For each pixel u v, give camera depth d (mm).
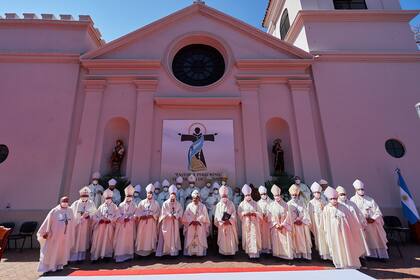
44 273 5594
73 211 6602
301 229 6520
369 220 6734
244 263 6098
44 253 5730
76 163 9094
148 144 9367
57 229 5922
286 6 14734
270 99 10320
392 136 9820
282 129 10438
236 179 9211
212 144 9578
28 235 7898
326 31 11523
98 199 8117
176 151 9445
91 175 9016
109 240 6570
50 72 10227
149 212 6836
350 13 11555
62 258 5875
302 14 11617
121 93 10078
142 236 6688
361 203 7098
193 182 8555
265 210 6887
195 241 6695
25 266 6203
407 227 8586
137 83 10062
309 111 10062
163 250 6625
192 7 11484
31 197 8719
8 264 6371
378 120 10016
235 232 6773
